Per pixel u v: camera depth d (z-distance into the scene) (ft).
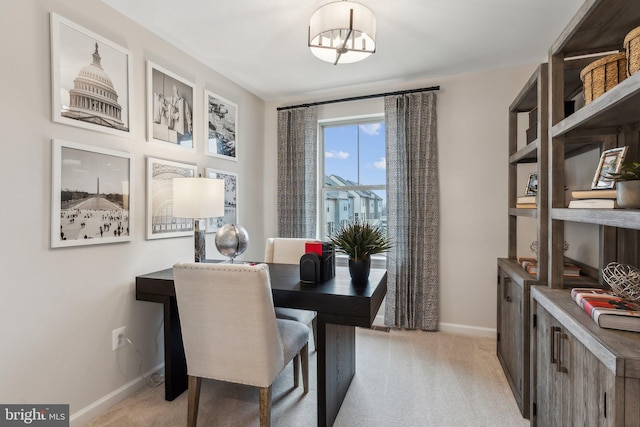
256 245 11.81
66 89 5.56
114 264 6.47
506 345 7.48
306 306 5.57
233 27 7.28
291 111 11.83
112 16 6.45
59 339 5.50
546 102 5.84
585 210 4.19
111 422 5.88
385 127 10.60
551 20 7.05
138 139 7.00
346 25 5.73
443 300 10.19
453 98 10.01
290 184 11.83
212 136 9.34
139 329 7.01
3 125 4.77
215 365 5.18
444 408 6.27
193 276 4.90
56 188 5.40
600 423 3.34
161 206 7.53
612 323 3.58
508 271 7.14
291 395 6.71
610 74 4.15
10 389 4.89
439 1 6.40
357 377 7.43
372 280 6.34
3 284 4.79
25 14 5.03
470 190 9.87
